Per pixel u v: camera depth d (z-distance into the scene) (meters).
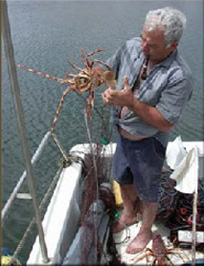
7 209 2.20
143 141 2.72
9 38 1.62
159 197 3.24
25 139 1.81
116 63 2.77
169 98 2.43
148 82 2.46
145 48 2.39
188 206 3.21
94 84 2.59
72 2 9.38
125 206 3.21
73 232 2.80
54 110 5.86
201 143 3.73
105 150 3.36
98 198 3.01
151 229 3.22
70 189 2.85
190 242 3.04
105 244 2.89
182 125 9.49
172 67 2.41
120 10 9.14
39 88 5.84
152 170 2.80
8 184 4.82
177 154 3.39
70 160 3.11
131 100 2.37
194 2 14.37
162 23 2.26
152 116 2.45
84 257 2.33
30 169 1.87
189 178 3.03
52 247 2.33
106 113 2.91
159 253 2.96
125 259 3.01
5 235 5.46
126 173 2.98
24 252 4.38
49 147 6.54
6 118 5.93
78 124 5.81
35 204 1.98
